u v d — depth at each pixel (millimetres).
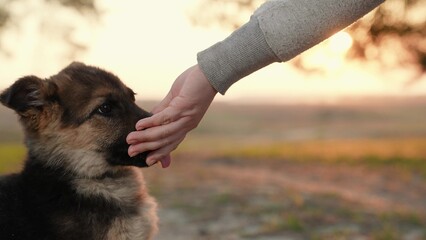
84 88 1166
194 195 2387
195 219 1938
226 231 1774
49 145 1143
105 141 1155
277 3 862
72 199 1109
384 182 3156
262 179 2986
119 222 1117
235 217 1953
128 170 1192
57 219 1084
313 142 6656
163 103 986
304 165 3949
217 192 2449
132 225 1123
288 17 852
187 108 923
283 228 1774
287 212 1980
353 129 10328
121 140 1156
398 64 3434
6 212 1066
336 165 3936
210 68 892
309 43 858
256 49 868
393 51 3365
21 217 1068
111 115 1163
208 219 1934
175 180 2898
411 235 1748
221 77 892
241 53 875
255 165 3971
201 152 4969
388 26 3135
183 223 1885
